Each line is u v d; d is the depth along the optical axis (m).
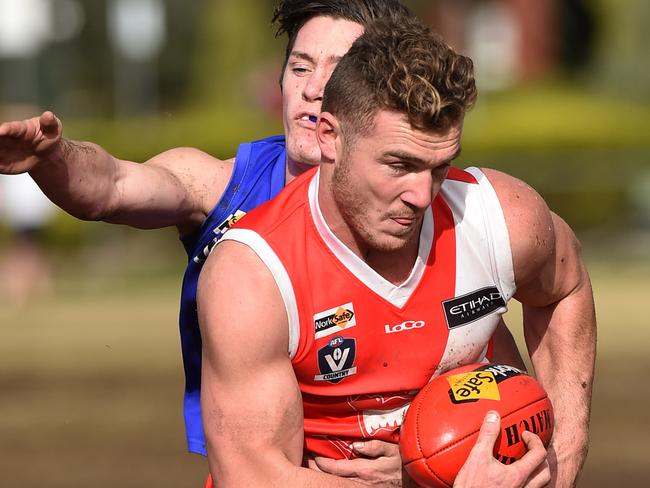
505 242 13.84
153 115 103.38
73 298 51.91
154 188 14.25
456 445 13.20
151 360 38.69
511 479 12.94
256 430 12.85
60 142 12.91
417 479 13.56
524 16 121.19
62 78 109.75
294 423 13.06
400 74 11.94
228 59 113.19
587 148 71.56
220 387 12.97
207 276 13.18
